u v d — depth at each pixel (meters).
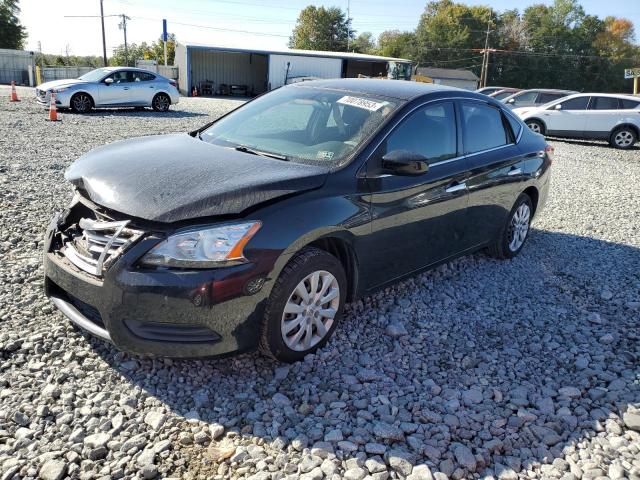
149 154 3.51
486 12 86.06
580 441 2.80
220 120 4.46
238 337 2.92
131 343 2.84
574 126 17.53
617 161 14.05
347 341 3.61
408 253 3.95
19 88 30.19
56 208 5.82
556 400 3.15
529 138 5.45
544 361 3.57
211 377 3.11
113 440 2.57
